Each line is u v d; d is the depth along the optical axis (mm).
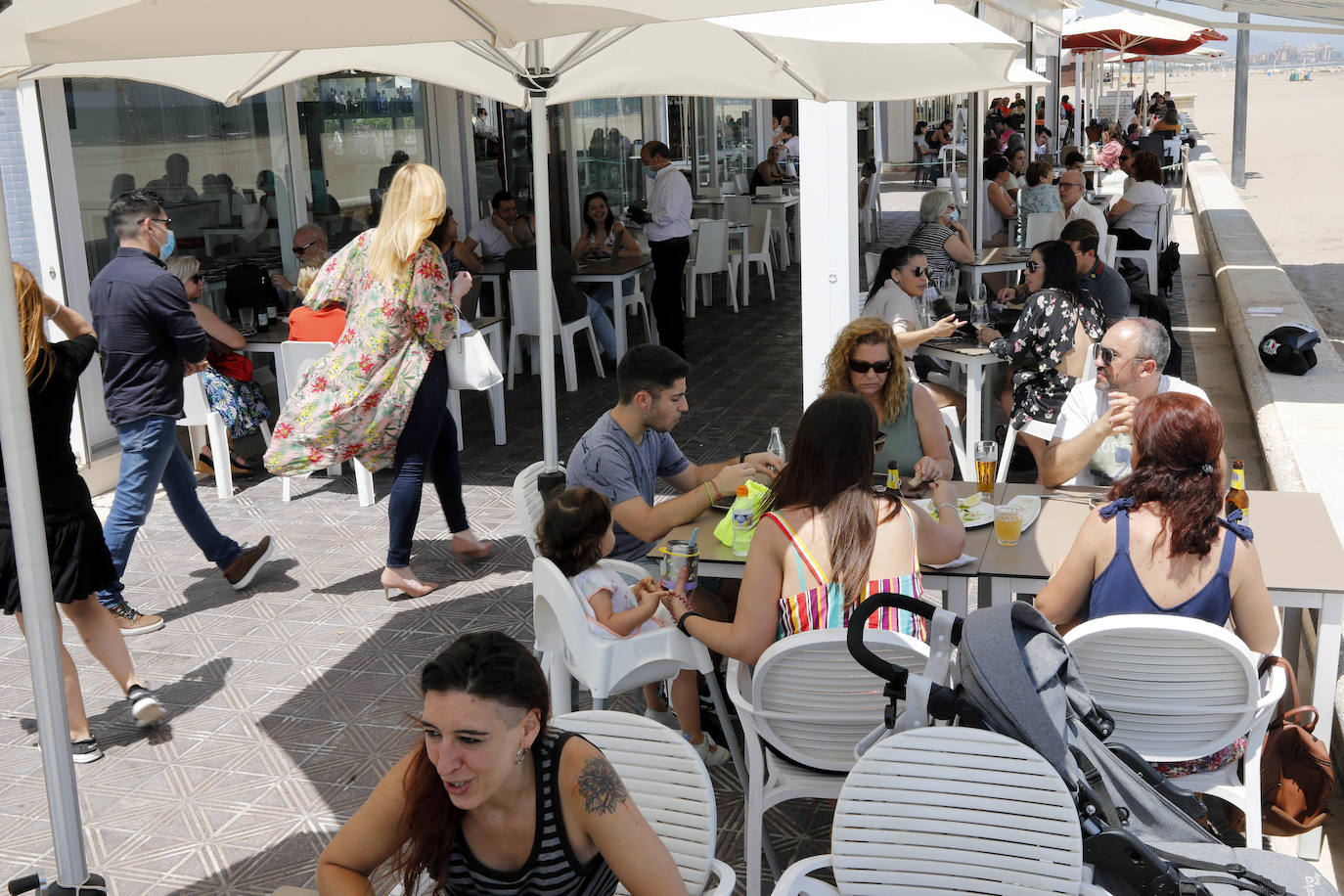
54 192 6672
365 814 2092
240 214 8297
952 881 2318
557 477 4512
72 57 2768
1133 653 2953
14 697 4629
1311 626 4621
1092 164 18859
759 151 19688
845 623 3045
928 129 25859
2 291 2383
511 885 2055
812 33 3721
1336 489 5520
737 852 3512
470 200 11078
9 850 3605
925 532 3363
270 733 4266
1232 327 10023
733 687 3117
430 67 5129
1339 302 12266
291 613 5289
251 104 8352
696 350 10305
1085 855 2295
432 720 1910
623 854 2029
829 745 3051
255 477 7242
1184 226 18516
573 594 3287
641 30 4652
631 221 13141
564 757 2045
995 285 9930
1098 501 4102
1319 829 3334
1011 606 2496
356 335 5238
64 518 4004
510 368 9250
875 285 6480
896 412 4336
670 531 3951
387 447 5332
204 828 3699
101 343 5047
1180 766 3068
